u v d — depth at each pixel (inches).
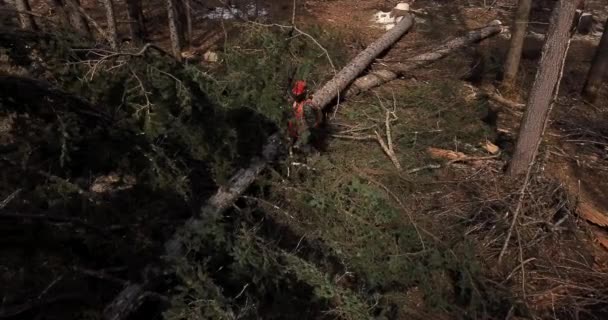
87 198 169.3
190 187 197.6
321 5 591.5
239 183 205.5
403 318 175.0
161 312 148.8
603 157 282.5
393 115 290.4
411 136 275.4
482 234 211.6
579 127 310.2
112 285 155.8
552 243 207.6
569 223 213.5
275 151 225.6
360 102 316.2
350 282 184.7
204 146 196.5
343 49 366.9
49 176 170.4
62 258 148.3
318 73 318.0
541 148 280.2
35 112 183.0
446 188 241.4
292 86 273.0
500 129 312.0
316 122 234.1
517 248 202.1
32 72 185.5
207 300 138.7
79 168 199.9
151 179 185.8
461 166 263.6
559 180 242.5
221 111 204.2
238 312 154.0
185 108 187.8
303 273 160.2
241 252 157.2
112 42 241.0
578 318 171.9
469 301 182.5
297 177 221.9
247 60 266.2
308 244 191.9
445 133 281.1
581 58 441.1
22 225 145.1
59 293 140.9
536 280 191.2
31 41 183.9
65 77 187.2
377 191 207.3
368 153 260.2
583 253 205.2
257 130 226.1
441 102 305.4
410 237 192.1
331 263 185.8
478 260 195.9
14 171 172.9
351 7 595.8
